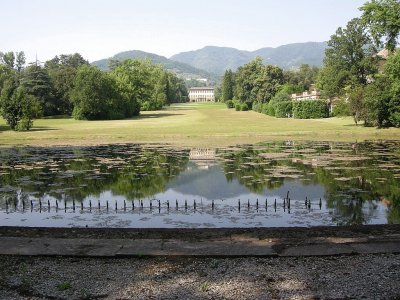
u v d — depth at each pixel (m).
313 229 12.37
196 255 9.96
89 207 17.16
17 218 15.54
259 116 95.88
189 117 93.88
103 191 20.31
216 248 10.43
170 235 11.88
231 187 20.78
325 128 55.47
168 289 8.06
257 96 126.25
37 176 24.38
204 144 41.75
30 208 17.09
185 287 8.14
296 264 9.31
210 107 169.38
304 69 188.38
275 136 48.28
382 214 15.53
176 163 29.00
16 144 43.78
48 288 8.20
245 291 7.90
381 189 19.69
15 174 25.11
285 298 7.57
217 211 16.23
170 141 45.09
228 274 8.78
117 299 7.66
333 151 34.41
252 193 19.41
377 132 49.38
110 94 92.00
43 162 30.20
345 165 26.84
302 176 23.22
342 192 19.17
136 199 18.62
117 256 10.05
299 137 47.12
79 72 91.38
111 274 8.90
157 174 24.73
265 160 29.70
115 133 53.34
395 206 16.67
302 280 8.38
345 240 11.05
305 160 29.33
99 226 14.38
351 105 56.53
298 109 83.19
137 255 10.02
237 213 15.91
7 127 64.88
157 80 146.12
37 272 9.07
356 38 78.00
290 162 28.52
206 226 14.18
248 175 23.83
